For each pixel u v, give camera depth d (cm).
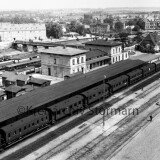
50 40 15525
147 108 5594
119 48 10681
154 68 8975
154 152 3772
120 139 4191
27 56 10519
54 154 3728
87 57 9275
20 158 3597
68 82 5797
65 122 4816
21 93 5906
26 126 3978
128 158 3625
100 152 3797
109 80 6625
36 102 4394
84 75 6575
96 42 10881
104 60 10112
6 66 8831
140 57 9712
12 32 15800
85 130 4506
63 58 8244
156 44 13888
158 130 4488
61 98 5066
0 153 3706
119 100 6100
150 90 6919
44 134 4325
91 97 5491
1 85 7306
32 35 16950
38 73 9162
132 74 7350
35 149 3847
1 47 12688
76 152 3791
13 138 3772
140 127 4634
